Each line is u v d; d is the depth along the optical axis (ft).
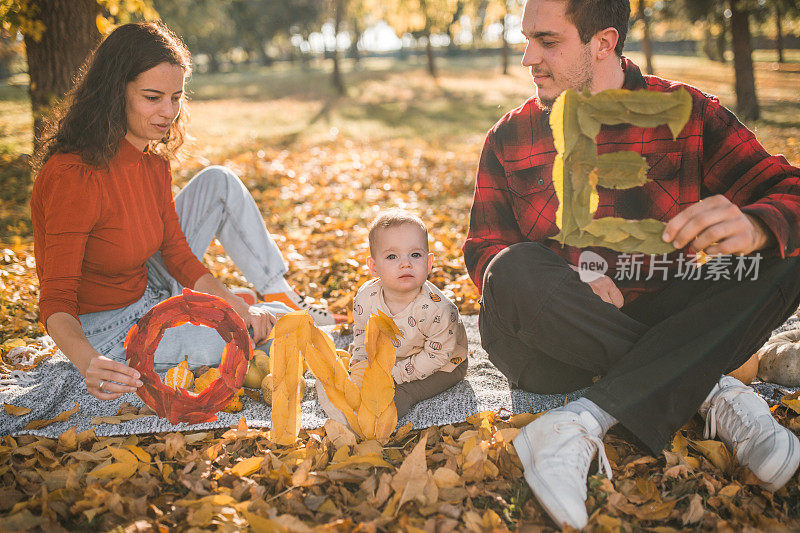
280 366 7.16
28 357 9.88
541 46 7.13
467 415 7.93
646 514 6.04
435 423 7.82
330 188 24.75
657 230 5.86
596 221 5.86
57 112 8.18
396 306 8.15
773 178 7.12
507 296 6.72
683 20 67.41
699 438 7.23
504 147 7.97
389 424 7.31
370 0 72.33
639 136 7.34
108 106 7.57
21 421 8.07
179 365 8.44
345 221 19.69
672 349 6.29
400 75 111.45
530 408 8.00
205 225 10.12
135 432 7.75
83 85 7.74
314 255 16.30
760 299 6.34
